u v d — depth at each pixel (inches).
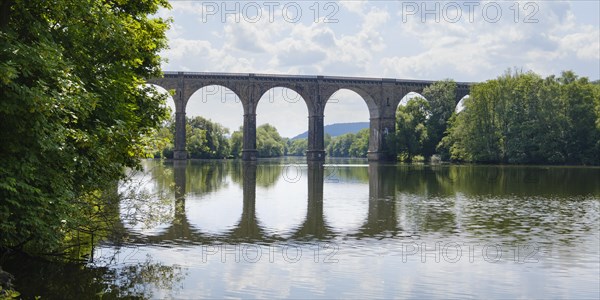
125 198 901.8
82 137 624.1
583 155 4372.5
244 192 1973.4
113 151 729.6
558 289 736.3
